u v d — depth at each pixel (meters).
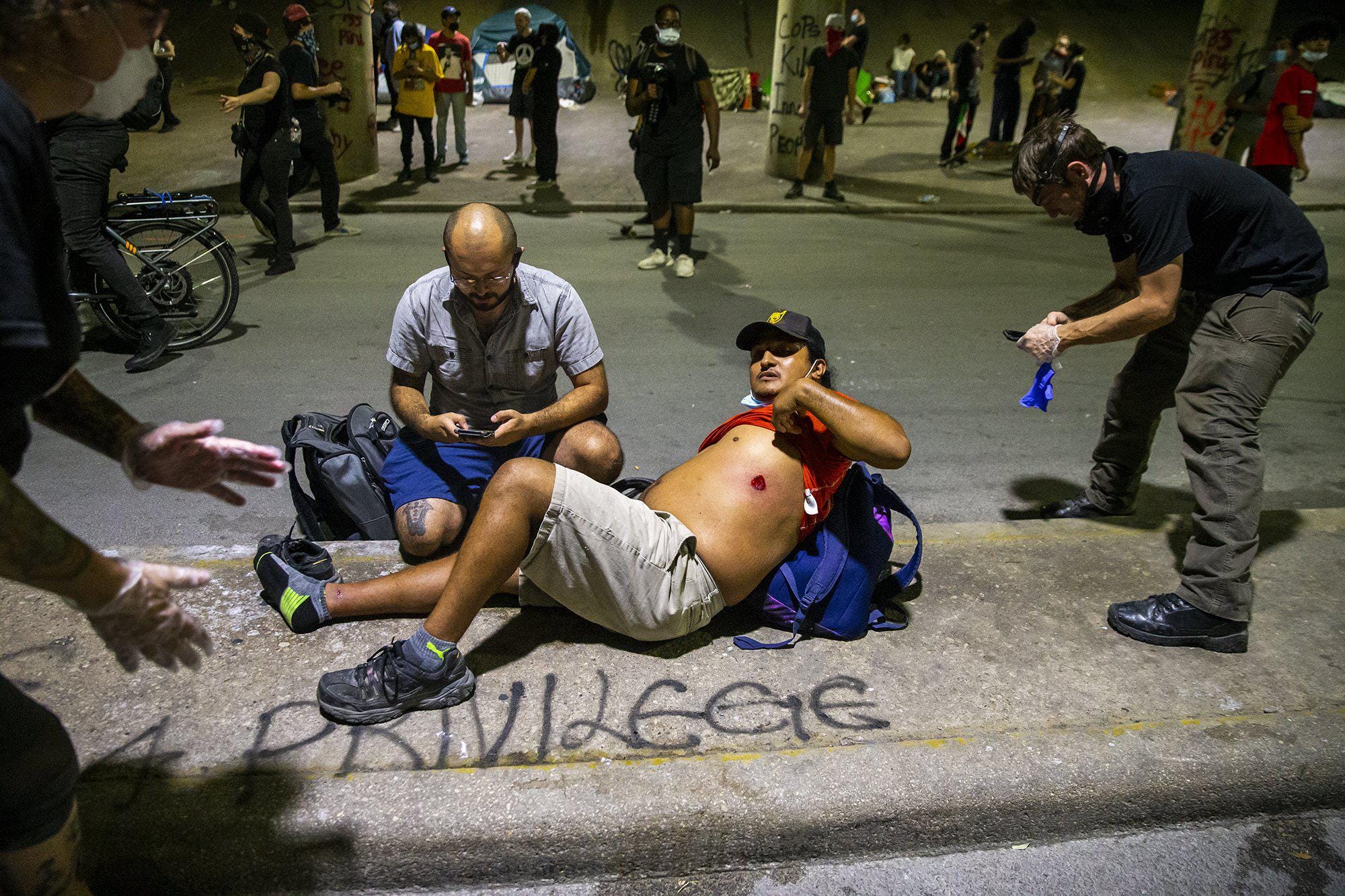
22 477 3.77
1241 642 2.50
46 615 2.44
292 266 7.17
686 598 2.31
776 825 2.00
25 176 1.19
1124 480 3.34
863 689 2.32
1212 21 10.51
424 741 2.10
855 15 14.20
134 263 5.95
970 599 2.72
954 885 2.02
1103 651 2.50
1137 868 2.07
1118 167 2.54
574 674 2.33
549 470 2.20
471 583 2.14
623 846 1.97
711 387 5.00
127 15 1.22
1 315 1.09
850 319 6.33
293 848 1.88
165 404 4.57
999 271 7.88
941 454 4.28
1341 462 4.29
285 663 2.33
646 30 7.21
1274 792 2.18
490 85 14.70
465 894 1.96
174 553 2.83
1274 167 7.71
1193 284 2.73
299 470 3.94
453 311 2.79
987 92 16.84
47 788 1.41
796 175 11.61
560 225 9.29
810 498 2.41
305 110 7.91
